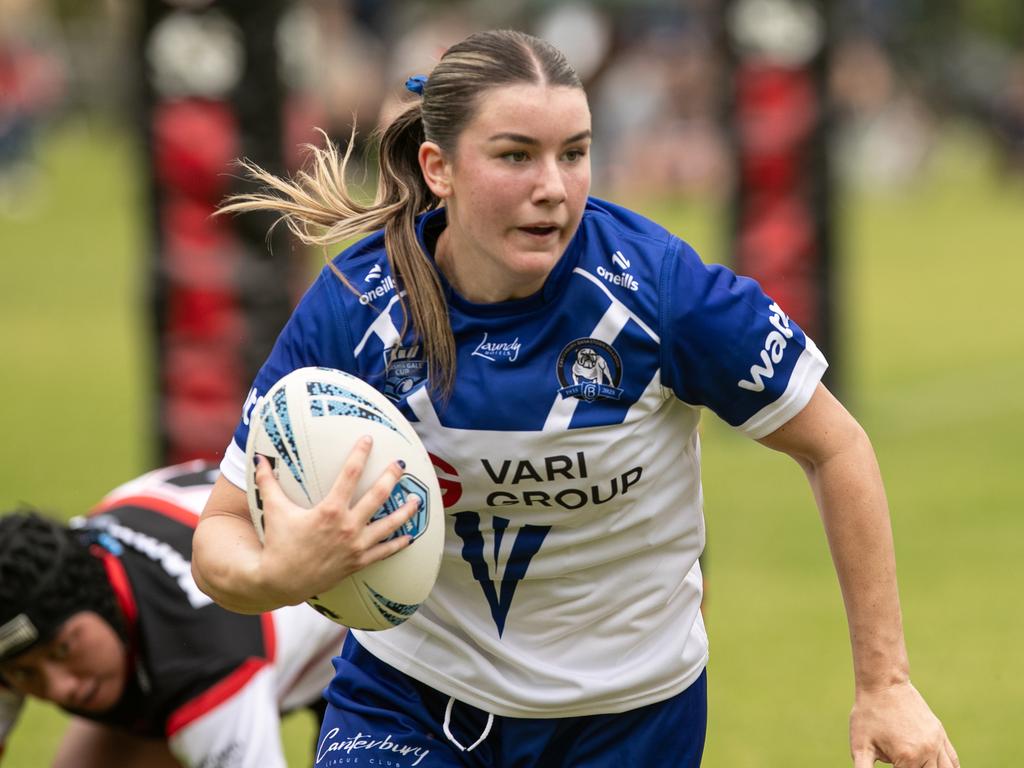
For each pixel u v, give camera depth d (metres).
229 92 27.45
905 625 22.09
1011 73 111.62
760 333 10.12
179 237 27.86
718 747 17.75
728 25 35.72
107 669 12.74
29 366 45.22
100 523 13.55
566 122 9.49
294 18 30.42
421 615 11.09
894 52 115.75
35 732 19.08
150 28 27.41
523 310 10.12
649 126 93.31
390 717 11.18
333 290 10.53
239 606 10.13
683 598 11.23
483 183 9.57
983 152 116.88
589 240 10.21
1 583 12.16
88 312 54.25
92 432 36.50
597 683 10.88
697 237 68.75
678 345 10.09
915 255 70.38
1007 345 47.66
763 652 21.17
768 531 27.84
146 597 12.95
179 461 28.30
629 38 95.19
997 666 20.30
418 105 10.52
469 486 10.42
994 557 25.55
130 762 14.76
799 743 17.86
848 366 37.50
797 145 35.84
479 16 99.69
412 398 10.28
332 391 10.04
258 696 12.71
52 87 123.38
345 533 9.64
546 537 10.59
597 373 10.14
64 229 77.50
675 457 10.68
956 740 17.70
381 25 81.25
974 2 131.62
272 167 27.77
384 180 10.67
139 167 28.03
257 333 27.98
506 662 10.95
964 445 34.50
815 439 10.38
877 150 98.62
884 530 10.43
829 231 36.41
